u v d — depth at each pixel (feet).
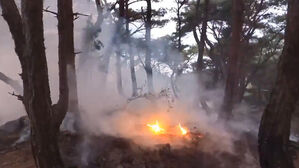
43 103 21.52
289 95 23.58
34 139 22.09
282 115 23.72
